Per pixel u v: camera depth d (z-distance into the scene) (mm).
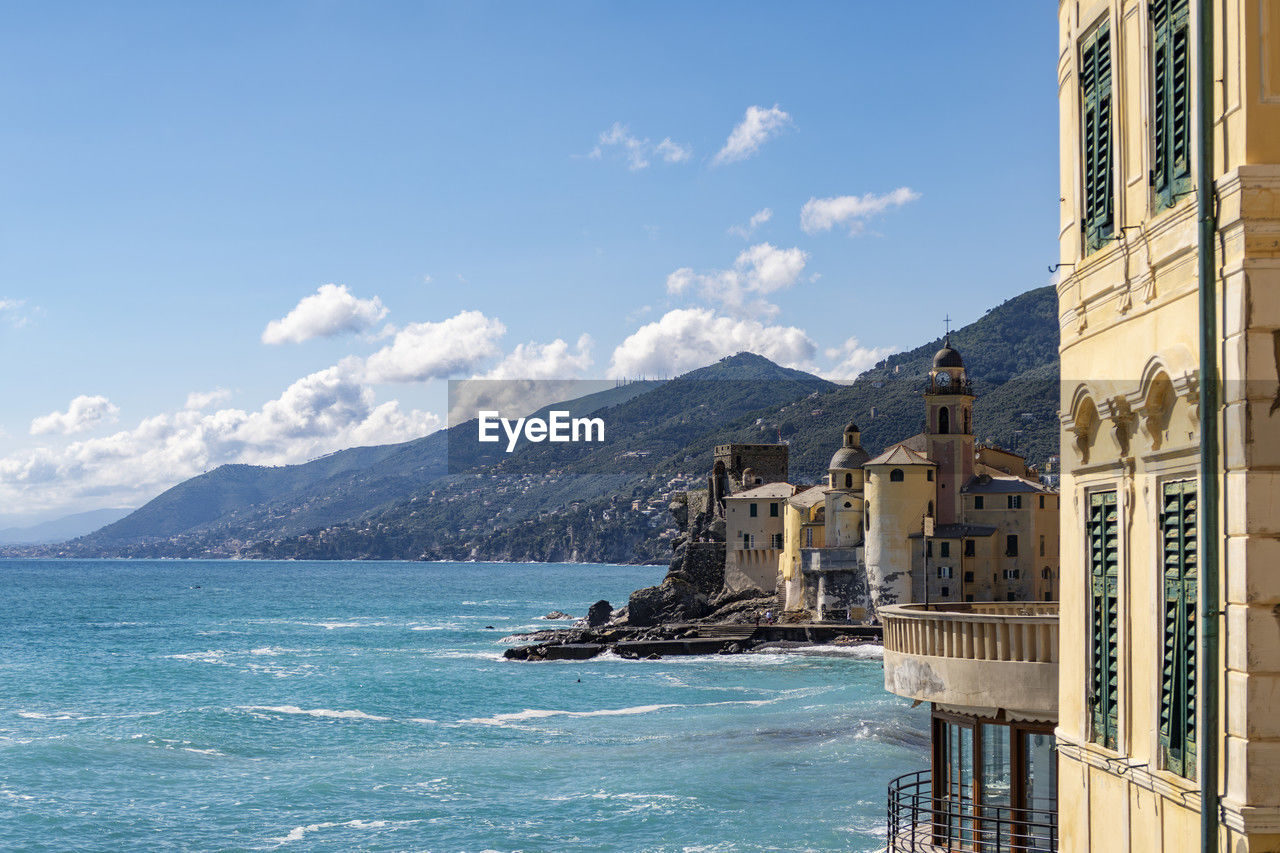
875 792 69062
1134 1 18469
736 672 140750
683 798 68875
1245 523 14656
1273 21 14875
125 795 73125
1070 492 21391
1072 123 21406
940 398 161000
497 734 95625
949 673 28281
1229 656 14977
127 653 173250
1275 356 14695
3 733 95625
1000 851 27484
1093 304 20062
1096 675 20234
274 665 154875
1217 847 15148
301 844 61594
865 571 165375
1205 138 15602
